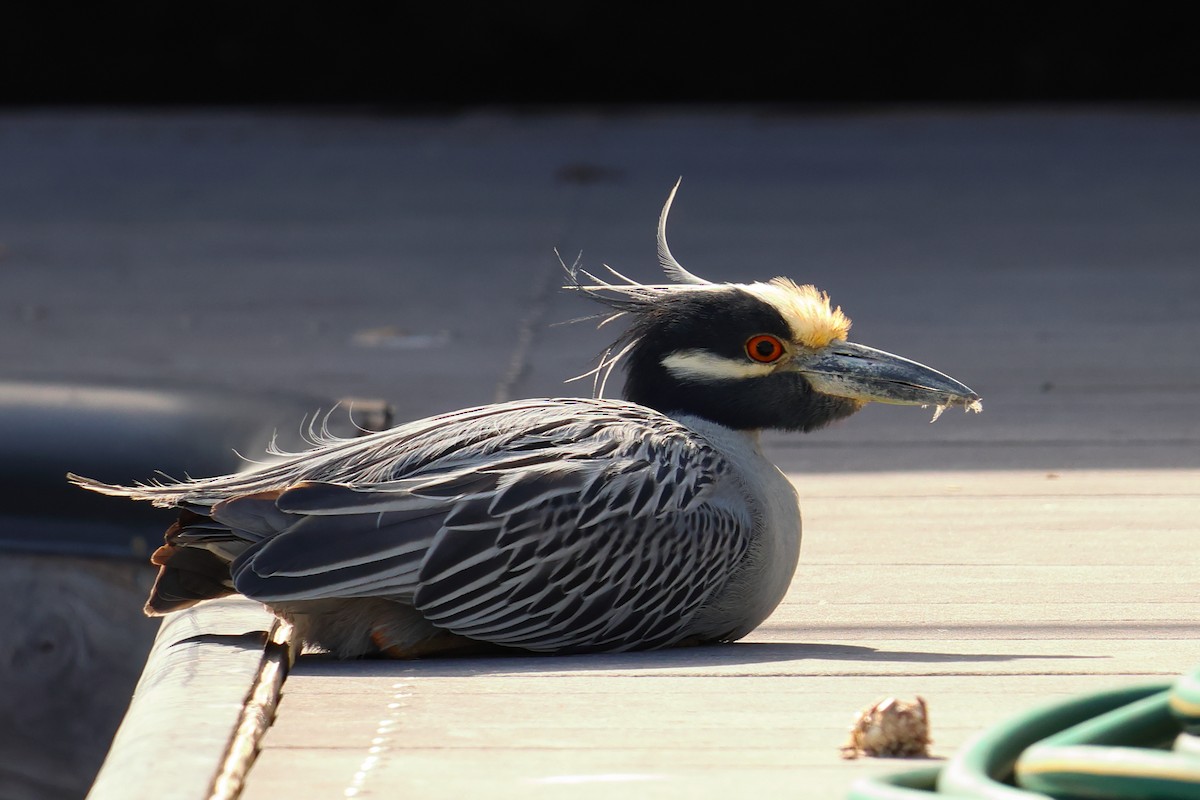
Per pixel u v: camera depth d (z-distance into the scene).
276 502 6.98
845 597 8.67
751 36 41.06
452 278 21.08
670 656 7.35
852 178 28.88
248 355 16.81
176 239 24.38
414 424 7.77
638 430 7.70
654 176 29.48
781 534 7.90
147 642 11.12
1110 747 5.20
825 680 6.76
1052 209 25.45
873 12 40.56
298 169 30.80
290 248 23.52
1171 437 12.69
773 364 8.25
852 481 11.69
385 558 6.92
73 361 16.58
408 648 7.28
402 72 41.22
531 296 19.84
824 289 19.69
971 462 12.15
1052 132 33.84
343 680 6.80
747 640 7.90
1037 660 7.13
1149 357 15.82
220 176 30.11
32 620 11.21
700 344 8.28
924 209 25.66
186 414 11.75
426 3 41.06
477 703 6.41
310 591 6.85
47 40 40.81
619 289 8.60
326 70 41.12
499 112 38.88
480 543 7.02
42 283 21.20
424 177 29.83
